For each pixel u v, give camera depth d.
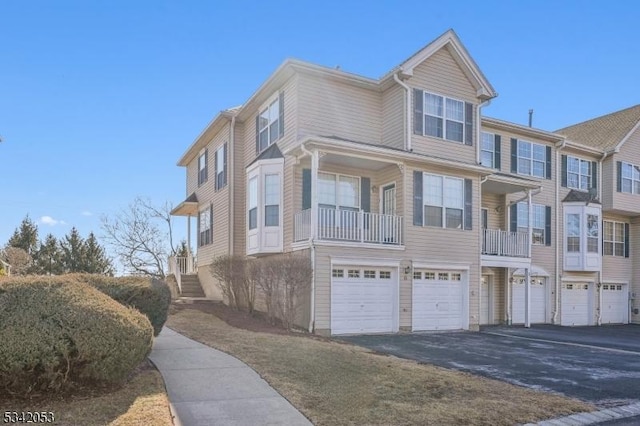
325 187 15.99
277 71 15.95
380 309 15.00
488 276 20.34
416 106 16.64
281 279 13.59
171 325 12.53
